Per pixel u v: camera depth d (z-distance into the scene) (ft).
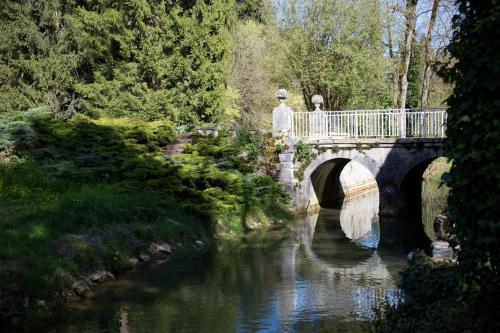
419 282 26.96
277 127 71.77
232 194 59.93
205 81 78.59
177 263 42.68
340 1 94.89
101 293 34.19
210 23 79.15
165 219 50.08
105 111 78.74
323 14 94.48
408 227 63.82
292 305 31.81
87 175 56.54
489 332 18.74
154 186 55.36
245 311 30.73
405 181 69.87
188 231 50.31
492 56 16.96
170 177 56.59
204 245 50.19
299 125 74.54
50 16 84.58
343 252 48.21
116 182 57.00
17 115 61.52
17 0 85.92
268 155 70.44
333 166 85.87
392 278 38.24
